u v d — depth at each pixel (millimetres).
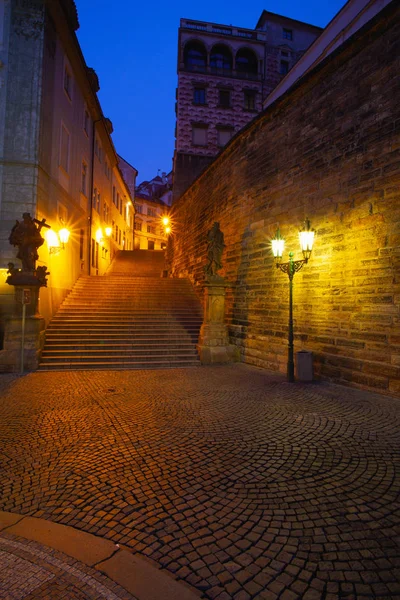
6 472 4207
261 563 2699
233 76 31812
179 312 16156
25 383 9281
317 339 9875
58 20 13625
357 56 9164
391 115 8242
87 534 3006
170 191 58969
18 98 12195
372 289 8414
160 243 55906
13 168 11992
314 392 8219
